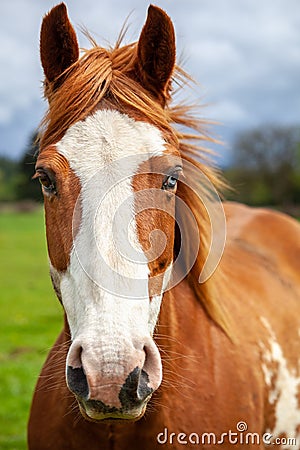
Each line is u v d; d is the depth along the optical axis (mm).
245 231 3578
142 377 1713
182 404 2291
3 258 18109
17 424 5477
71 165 1916
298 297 3320
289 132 35969
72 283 1874
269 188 35969
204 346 2439
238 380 2490
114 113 2006
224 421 2377
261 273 3244
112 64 2178
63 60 2240
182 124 2502
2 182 44562
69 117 2012
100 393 1618
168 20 2162
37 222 32188
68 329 2217
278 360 2816
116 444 2234
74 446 2303
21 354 7895
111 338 1653
